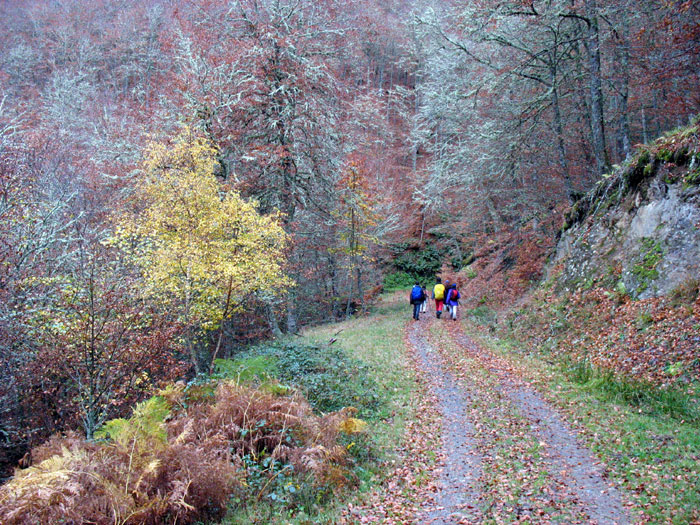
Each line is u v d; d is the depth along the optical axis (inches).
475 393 413.7
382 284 1440.7
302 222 1004.6
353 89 1066.1
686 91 613.3
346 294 1310.3
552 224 836.0
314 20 916.0
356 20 1003.9
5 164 531.2
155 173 554.6
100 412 467.5
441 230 1462.8
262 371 374.3
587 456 268.2
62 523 187.5
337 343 638.5
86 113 1395.2
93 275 443.5
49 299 451.5
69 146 911.7
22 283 445.4
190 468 222.5
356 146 1070.4
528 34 730.2
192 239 528.4
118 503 200.5
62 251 561.0
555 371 453.4
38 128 874.8
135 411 252.7
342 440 297.1
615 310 487.2
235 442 272.7
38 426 455.5
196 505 217.3
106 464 221.0
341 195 961.5
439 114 961.5
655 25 580.4
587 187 811.4
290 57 838.5
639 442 272.4
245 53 802.8
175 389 319.6
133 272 507.2
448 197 1162.0
